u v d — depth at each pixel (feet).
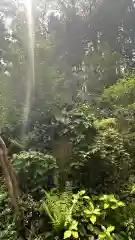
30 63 11.49
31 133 9.96
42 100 11.08
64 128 9.43
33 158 7.98
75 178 8.27
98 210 6.35
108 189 7.91
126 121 9.18
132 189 7.24
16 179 7.14
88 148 8.35
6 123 10.07
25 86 11.28
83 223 6.28
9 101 10.65
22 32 11.78
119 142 8.19
